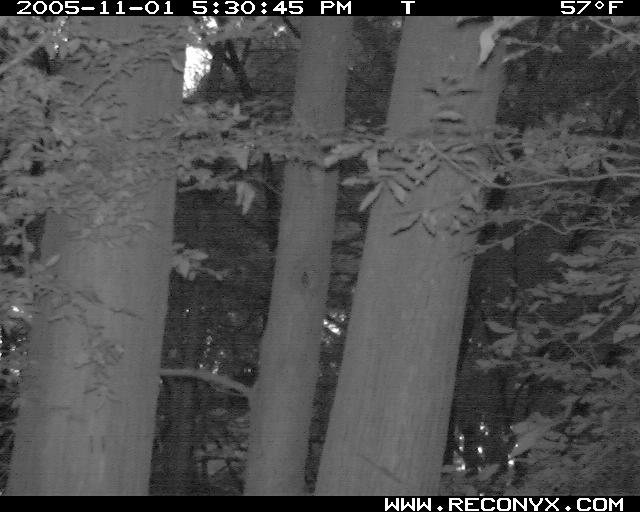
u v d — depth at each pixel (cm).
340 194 1216
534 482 644
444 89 535
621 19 369
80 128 582
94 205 595
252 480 896
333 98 901
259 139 684
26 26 572
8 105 539
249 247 1397
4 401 849
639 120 1145
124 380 647
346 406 617
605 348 852
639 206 947
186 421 1516
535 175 594
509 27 328
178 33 620
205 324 1523
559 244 1340
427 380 603
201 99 1272
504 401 1409
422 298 598
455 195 575
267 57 1334
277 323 905
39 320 650
